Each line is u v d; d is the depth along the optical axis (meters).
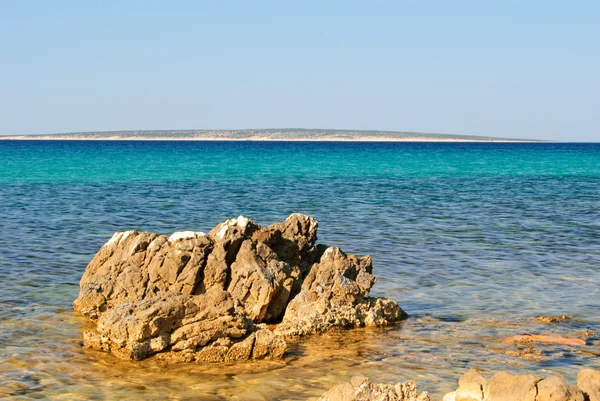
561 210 49.00
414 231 38.31
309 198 56.06
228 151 170.62
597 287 25.84
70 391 15.65
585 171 97.88
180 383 16.22
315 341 19.48
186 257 21.02
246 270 20.72
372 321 20.84
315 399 14.59
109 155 136.25
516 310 22.73
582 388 13.06
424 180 78.31
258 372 16.97
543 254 31.98
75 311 21.59
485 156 152.00
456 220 43.12
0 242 32.47
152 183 69.75
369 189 65.25
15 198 52.53
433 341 19.45
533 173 93.00
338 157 139.88
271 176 82.44
